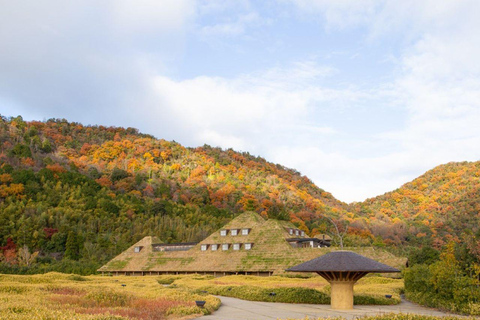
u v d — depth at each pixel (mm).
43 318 17031
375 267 25625
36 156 164250
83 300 25766
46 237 99688
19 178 124438
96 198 130625
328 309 26812
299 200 185125
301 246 67750
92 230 109000
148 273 70500
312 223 145500
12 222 100250
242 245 67250
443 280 27844
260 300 32562
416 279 32250
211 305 26344
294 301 31094
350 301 26891
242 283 45562
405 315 19219
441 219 164250
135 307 24500
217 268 63781
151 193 158250
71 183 136125
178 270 67312
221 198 167500
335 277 26891
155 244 77562
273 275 58562
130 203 135000
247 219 73562
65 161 176125
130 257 75938
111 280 52000
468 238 38750
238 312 25234
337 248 59719
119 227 114250
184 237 115438
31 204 113750
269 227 69250
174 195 158000
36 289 31234
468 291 25734
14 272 72438
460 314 25016
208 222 134625
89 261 88188
